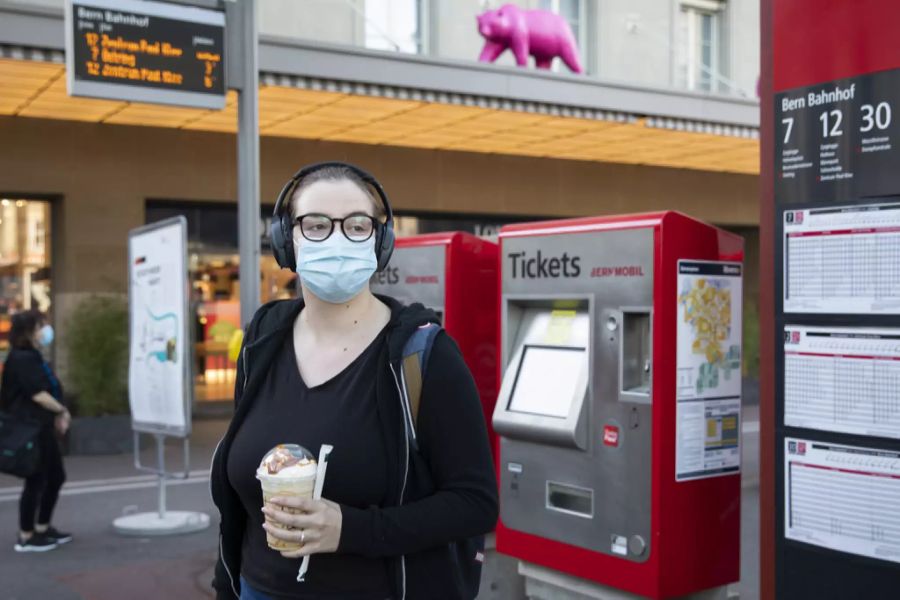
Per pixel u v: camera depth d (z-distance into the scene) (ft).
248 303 20.85
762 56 11.14
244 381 7.47
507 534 15.14
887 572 10.12
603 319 13.70
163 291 24.18
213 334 45.37
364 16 38.47
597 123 41.16
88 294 39.68
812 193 10.64
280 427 7.02
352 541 6.52
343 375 7.09
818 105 10.57
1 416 22.63
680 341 13.14
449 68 36.47
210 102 21.49
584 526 13.94
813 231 10.64
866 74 10.16
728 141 45.55
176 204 43.21
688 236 13.24
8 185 38.40
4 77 32.58
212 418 45.83
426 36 44.04
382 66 35.19
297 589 6.91
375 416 6.93
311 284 7.04
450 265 17.06
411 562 6.97
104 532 24.86
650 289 13.09
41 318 23.34
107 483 31.42
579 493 14.11
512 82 37.83
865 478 10.27
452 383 6.95
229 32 21.42
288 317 7.48
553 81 38.83
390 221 7.44
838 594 10.52
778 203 10.96
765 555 11.19
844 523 10.45
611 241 13.57
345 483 6.79
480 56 43.11
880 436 10.13
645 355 13.55
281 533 6.38
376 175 45.57
